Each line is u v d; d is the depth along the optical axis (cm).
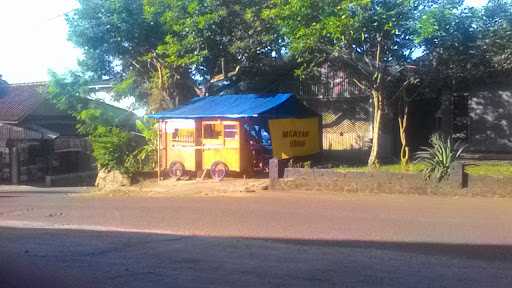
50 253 1005
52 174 3341
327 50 1875
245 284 767
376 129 1975
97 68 2664
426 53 1956
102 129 2367
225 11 2212
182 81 2562
